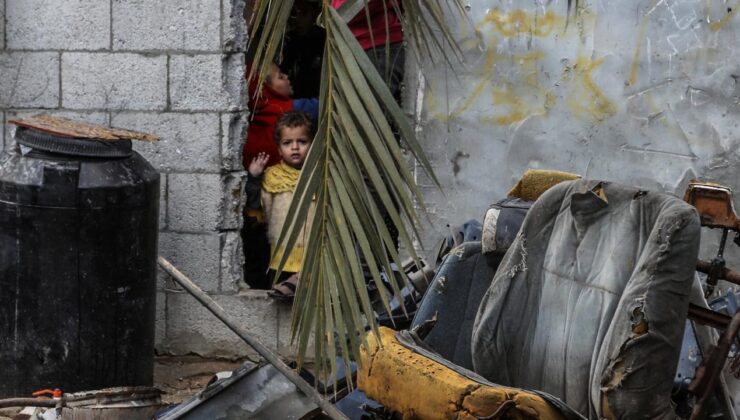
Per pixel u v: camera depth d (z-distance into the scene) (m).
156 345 5.94
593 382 3.52
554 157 5.74
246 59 6.24
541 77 5.69
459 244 4.78
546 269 3.87
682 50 5.58
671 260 3.39
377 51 5.67
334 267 3.24
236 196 5.85
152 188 5.13
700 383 3.65
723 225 4.14
